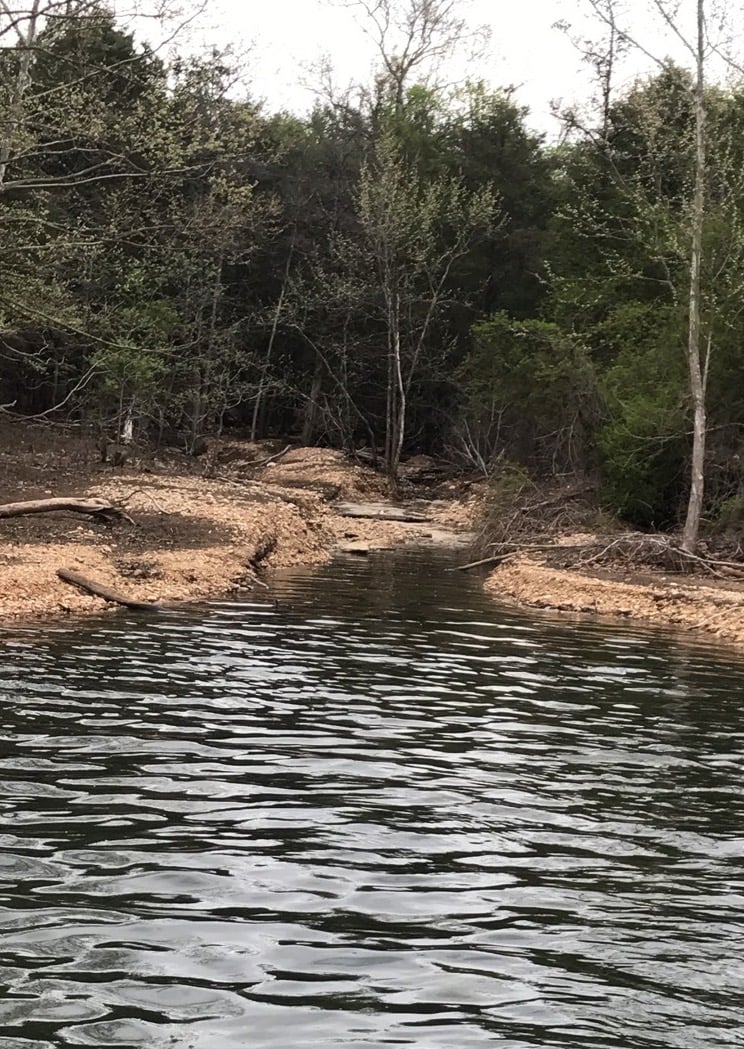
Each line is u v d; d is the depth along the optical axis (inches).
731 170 1118.4
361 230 2122.3
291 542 1144.8
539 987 243.0
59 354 1592.0
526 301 2155.5
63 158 1213.1
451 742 455.8
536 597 935.0
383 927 270.7
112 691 500.4
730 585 960.9
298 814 353.1
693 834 357.4
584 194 1654.8
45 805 347.3
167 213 1083.3
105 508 949.2
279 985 237.0
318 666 593.0
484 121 2198.6
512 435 1803.6
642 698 566.3
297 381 2304.4
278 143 2065.7
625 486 1221.1
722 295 1144.2
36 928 257.9
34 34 805.9
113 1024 216.4
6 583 703.7
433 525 1562.5
